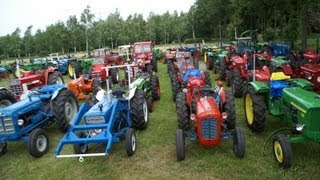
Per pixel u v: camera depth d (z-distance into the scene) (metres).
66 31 37.69
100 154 5.00
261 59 11.12
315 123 4.63
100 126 5.51
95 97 7.04
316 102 4.73
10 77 22.08
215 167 5.19
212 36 43.34
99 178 5.23
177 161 5.54
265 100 6.28
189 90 6.61
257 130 6.27
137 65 12.12
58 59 20.27
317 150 5.41
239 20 28.52
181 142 5.39
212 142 5.29
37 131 6.25
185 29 47.38
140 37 47.88
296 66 9.77
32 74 12.63
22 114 6.55
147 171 5.31
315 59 10.84
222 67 11.84
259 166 5.08
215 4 33.53
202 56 19.52
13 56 46.25
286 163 4.80
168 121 7.68
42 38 43.22
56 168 5.75
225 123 5.82
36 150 6.15
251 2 20.50
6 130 6.25
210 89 6.12
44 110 7.45
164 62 20.36
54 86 8.19
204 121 5.23
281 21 24.59
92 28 37.50
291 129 5.54
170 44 49.53
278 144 4.96
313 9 23.14
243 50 13.57
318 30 28.17
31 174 5.64
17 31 47.03
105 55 17.05
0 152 6.57
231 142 6.06
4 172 5.82
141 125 6.93
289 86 6.11
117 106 6.14
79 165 5.74
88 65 17.20
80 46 38.72
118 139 5.64
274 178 4.71
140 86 8.41
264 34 25.88
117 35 43.50
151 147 6.21
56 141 7.04
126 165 5.57
